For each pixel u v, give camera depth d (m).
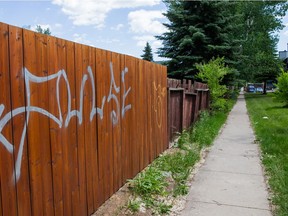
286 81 11.18
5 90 2.02
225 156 6.18
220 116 13.25
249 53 32.56
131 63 4.25
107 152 3.55
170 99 6.52
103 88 3.42
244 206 3.67
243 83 25.53
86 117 3.07
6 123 2.04
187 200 3.86
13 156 2.10
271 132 8.72
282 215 3.36
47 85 2.45
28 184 2.25
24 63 2.19
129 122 4.23
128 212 3.38
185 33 19.44
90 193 3.18
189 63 18.81
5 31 2.02
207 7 18.64
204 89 11.88
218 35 18.86
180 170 4.94
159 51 20.89
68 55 2.74
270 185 4.37
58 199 2.62
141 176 4.30
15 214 2.13
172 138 6.78
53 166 2.54
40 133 2.37
